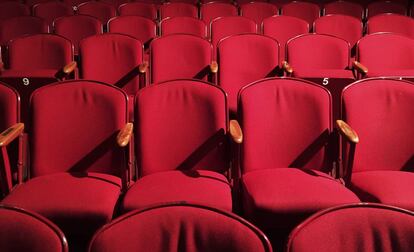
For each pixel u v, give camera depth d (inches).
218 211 42.1
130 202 70.2
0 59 139.5
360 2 214.2
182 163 82.2
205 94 81.6
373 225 41.3
